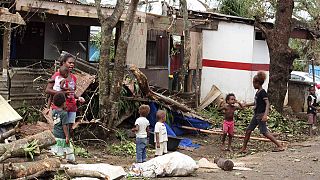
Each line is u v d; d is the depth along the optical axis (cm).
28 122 1089
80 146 1109
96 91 1166
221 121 1529
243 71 1802
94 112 1188
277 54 1630
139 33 1520
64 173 629
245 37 1792
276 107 1630
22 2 1239
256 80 1105
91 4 1373
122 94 1229
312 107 1552
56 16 1369
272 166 917
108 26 1145
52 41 1678
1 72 1135
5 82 1117
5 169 568
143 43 1541
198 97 1714
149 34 1667
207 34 1830
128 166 897
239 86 1808
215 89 1711
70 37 1730
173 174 792
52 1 1291
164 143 959
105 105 1148
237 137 1264
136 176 782
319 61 3116
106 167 707
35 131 988
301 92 1973
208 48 1833
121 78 1149
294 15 2603
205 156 1108
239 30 1797
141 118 937
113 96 1149
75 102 852
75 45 1747
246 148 1172
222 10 2339
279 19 1633
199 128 1362
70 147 807
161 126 958
